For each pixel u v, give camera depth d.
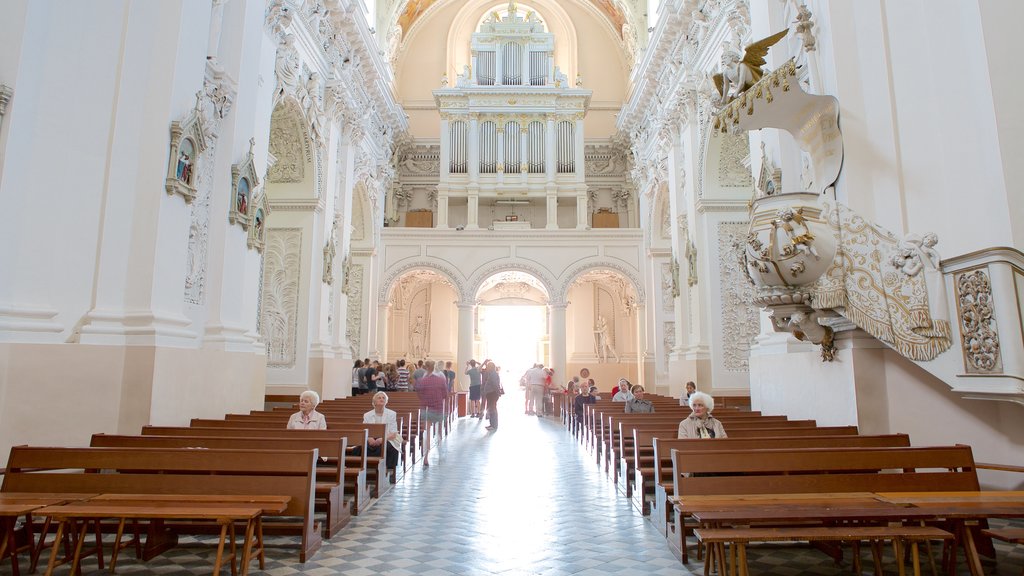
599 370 23.58
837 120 6.22
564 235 20.77
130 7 6.62
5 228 5.63
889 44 6.14
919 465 4.32
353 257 19.48
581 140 22.17
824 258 5.43
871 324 5.37
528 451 10.07
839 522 4.29
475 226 21.36
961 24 5.51
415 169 24.03
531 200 22.95
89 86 6.33
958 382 4.96
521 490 6.80
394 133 22.12
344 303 15.25
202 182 7.83
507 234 20.73
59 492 4.04
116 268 6.26
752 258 5.68
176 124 6.59
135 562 4.12
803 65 6.96
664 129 16.28
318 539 4.55
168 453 4.21
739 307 13.20
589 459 9.19
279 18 10.72
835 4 6.41
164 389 6.18
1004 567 3.99
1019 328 4.54
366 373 15.74
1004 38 5.23
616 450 7.37
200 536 4.79
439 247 20.59
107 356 5.95
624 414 7.97
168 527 4.52
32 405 5.59
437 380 10.41
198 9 7.16
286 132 12.80
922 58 5.93
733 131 6.79
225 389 7.62
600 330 23.86
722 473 4.76
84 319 6.04
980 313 4.81
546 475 7.80
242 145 8.62
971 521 4.19
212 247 8.04
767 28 8.09
